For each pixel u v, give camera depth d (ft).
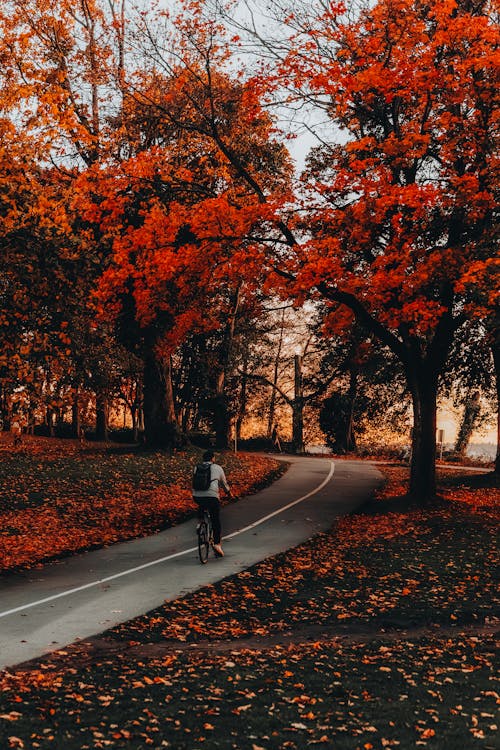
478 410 164.45
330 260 61.72
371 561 50.57
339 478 111.65
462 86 65.41
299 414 195.83
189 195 81.97
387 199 60.54
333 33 65.67
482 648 30.81
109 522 67.36
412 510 72.43
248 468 115.03
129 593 40.73
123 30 93.20
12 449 122.93
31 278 47.98
